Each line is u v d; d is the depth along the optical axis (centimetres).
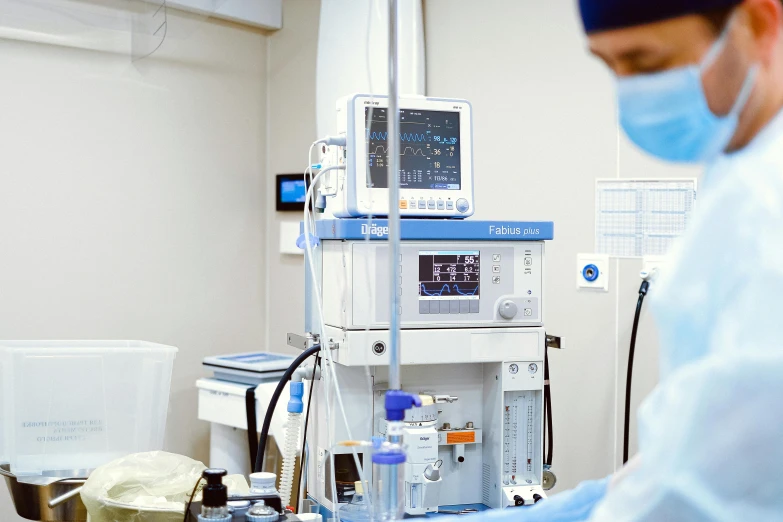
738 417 118
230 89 348
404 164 185
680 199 233
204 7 321
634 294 244
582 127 257
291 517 142
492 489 186
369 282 176
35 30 282
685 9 128
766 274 117
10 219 282
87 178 302
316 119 330
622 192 246
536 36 269
